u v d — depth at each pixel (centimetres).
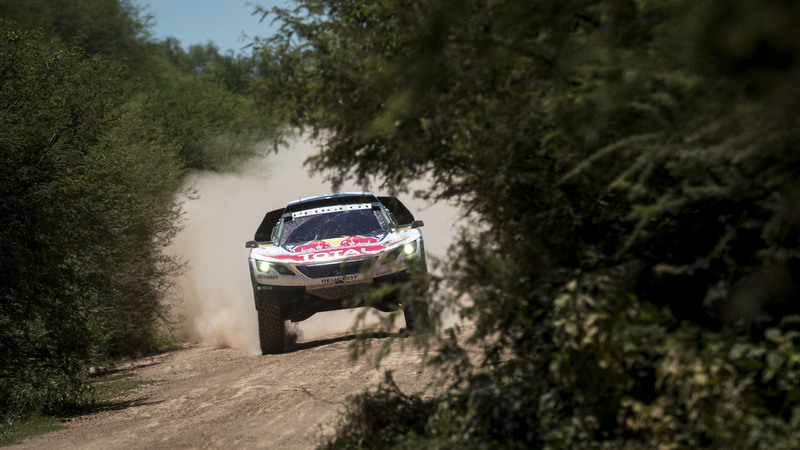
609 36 292
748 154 269
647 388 360
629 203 376
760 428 296
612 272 363
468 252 397
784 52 232
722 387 311
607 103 285
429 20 343
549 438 368
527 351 409
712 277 358
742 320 334
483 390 416
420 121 389
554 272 379
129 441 707
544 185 399
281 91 462
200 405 875
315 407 692
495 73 357
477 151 407
